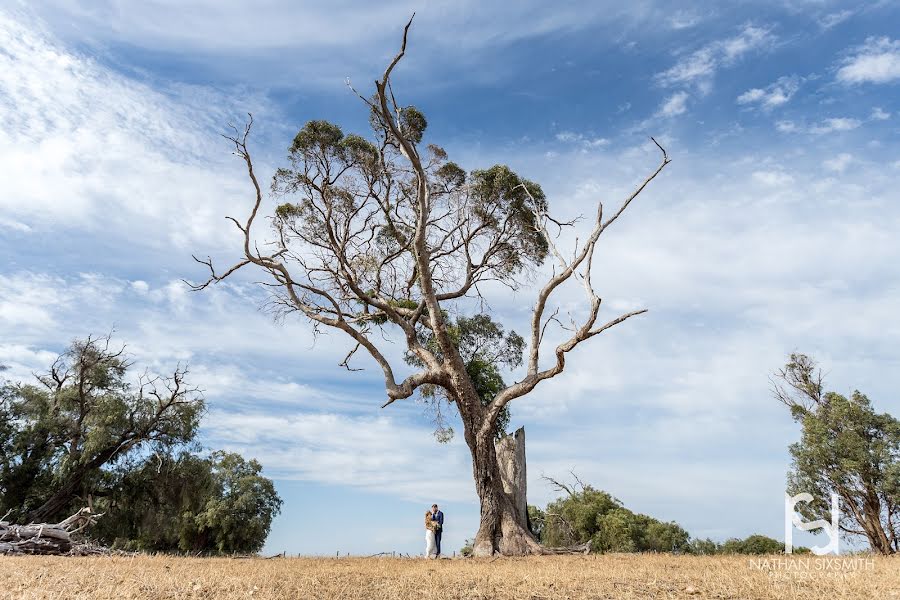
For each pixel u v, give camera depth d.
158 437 31.47
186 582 9.48
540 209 23.89
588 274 18.53
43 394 30.95
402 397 19.66
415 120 22.58
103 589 8.72
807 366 25.67
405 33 15.73
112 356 31.72
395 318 21.23
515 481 20.72
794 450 24.00
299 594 8.84
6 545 15.49
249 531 41.09
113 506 31.20
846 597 8.85
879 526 21.75
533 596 9.23
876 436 22.84
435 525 18.36
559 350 18.72
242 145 18.92
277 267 20.34
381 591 9.34
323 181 21.69
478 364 24.14
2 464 28.70
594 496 34.62
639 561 14.61
